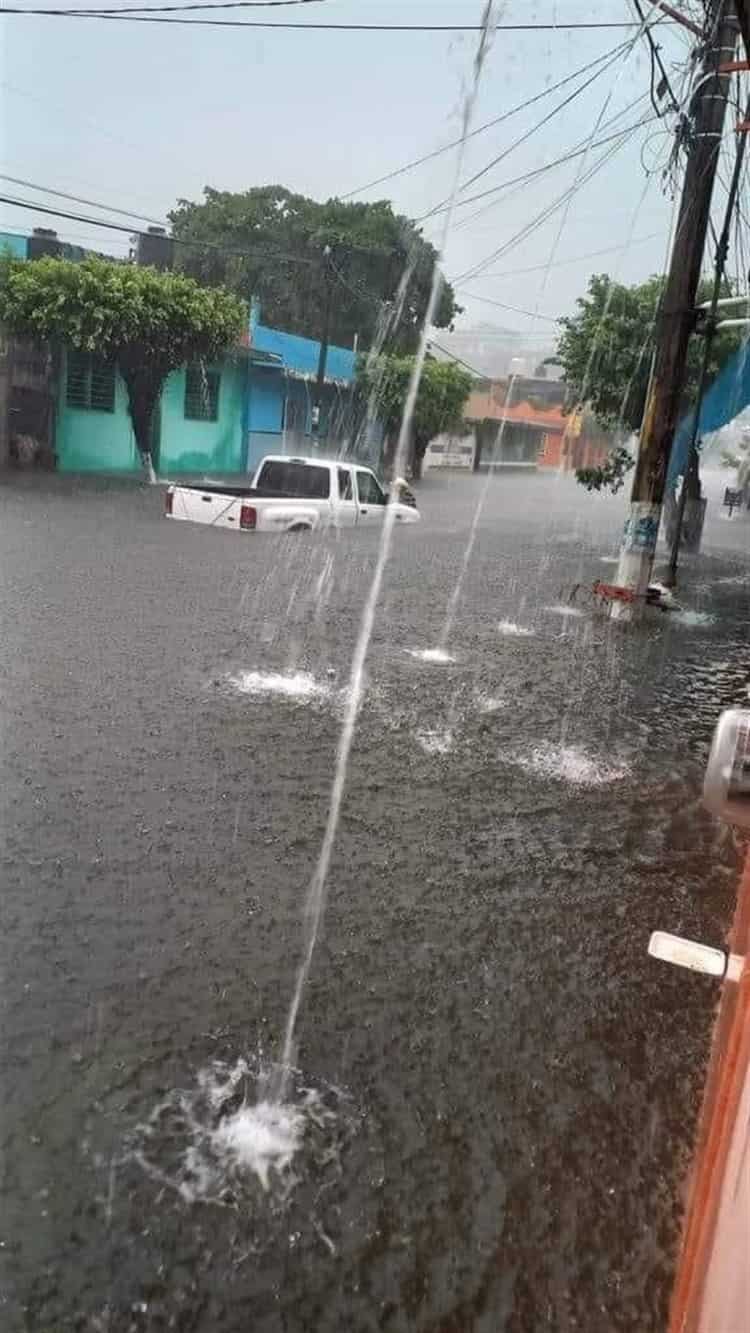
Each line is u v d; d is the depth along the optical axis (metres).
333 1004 3.20
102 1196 2.36
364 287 30.27
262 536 14.78
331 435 30.36
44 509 16.05
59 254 24.17
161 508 17.00
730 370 16.03
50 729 5.57
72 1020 3.01
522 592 12.54
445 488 33.03
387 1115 2.71
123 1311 2.07
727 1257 1.36
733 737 1.59
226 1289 2.14
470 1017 3.20
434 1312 2.13
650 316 16.88
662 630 10.66
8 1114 2.60
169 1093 2.73
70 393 21.55
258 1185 2.43
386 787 5.20
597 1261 2.29
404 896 4.00
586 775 5.67
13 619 8.32
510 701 7.19
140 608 9.16
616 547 19.20
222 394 25.81
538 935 3.77
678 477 18.41
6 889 3.75
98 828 4.35
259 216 30.97
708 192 10.10
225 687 6.77
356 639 8.80
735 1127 1.47
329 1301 2.14
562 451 44.44
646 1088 2.90
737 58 9.22
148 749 5.40
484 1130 2.68
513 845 4.60
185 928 3.59
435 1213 2.39
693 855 4.64
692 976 3.54
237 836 4.40
